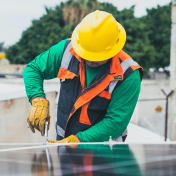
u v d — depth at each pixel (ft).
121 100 5.53
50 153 3.11
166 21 79.51
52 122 13.16
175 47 19.81
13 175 2.25
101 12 5.54
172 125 20.24
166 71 81.51
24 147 3.70
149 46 64.49
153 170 2.17
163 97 30.91
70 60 5.93
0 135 10.41
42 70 6.08
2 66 46.32
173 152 2.85
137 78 5.60
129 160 2.55
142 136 21.21
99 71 5.65
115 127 5.49
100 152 3.03
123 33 5.93
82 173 2.19
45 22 66.85
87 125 5.89
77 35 5.81
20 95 11.27
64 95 6.05
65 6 61.93
